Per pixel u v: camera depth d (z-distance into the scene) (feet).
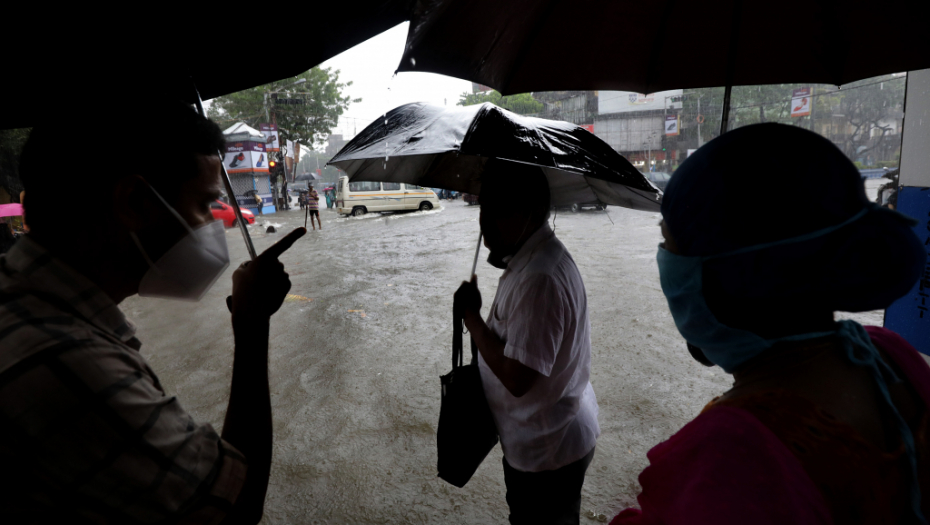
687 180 1.90
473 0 3.37
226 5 2.51
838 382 1.75
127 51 2.54
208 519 2.35
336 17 2.76
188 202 2.46
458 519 7.69
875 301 1.65
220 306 20.30
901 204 7.59
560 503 5.07
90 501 2.05
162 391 2.58
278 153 95.20
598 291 20.51
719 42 4.37
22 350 1.98
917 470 1.79
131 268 2.44
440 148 4.27
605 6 4.16
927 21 3.64
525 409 4.79
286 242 3.05
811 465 1.56
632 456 8.98
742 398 1.80
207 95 3.03
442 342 15.55
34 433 1.95
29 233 2.30
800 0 3.94
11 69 2.40
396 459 9.25
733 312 1.84
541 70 4.64
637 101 126.11
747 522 1.52
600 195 6.34
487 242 4.78
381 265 29.68
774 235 1.64
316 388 12.35
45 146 2.22
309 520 7.79
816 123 95.09
